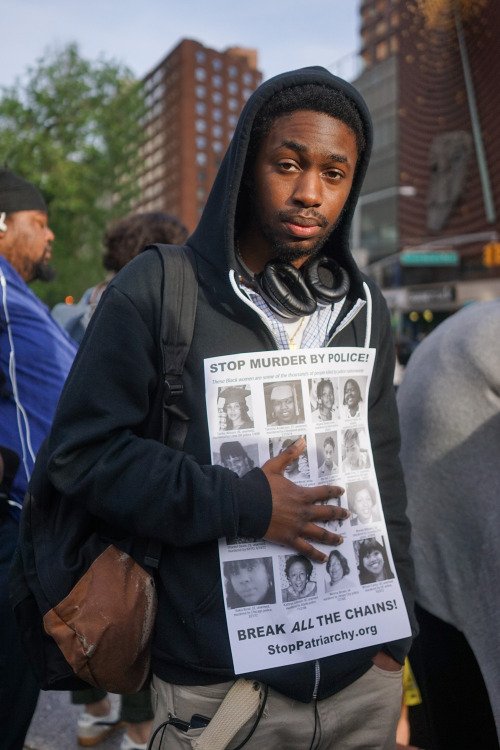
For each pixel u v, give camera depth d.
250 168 1.21
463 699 1.68
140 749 2.30
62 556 1.18
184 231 2.62
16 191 2.12
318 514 1.15
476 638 1.56
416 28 41.22
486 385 1.56
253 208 1.23
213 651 1.11
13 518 1.69
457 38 38.28
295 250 1.19
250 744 1.16
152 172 97.44
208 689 1.14
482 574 1.54
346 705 1.23
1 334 1.76
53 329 1.88
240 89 92.69
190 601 1.13
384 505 1.34
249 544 1.14
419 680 1.82
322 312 1.27
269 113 1.14
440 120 39.97
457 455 1.59
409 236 42.38
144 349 1.13
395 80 42.94
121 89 24.52
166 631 1.16
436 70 39.84
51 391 1.81
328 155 1.13
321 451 1.19
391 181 43.59
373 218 45.16
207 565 1.13
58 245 23.83
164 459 1.10
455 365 1.62
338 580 1.20
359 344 1.30
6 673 1.58
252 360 1.16
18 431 1.74
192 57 87.81
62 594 1.15
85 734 2.45
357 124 1.17
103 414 1.11
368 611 1.21
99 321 1.15
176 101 89.88
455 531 1.61
